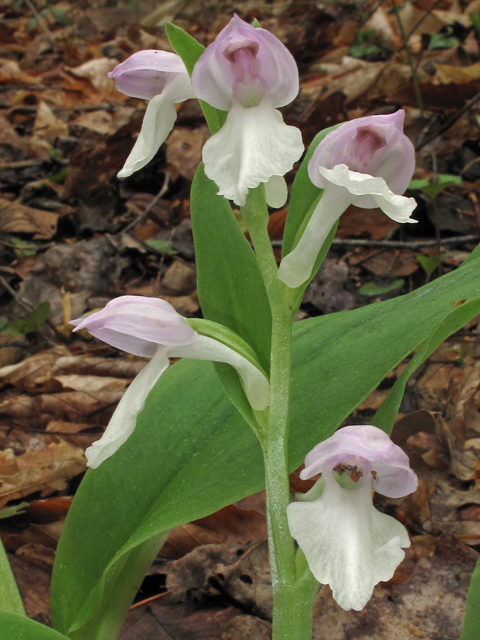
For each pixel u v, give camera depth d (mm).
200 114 392
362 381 128
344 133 109
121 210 341
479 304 113
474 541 162
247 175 106
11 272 291
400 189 114
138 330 111
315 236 113
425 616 144
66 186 344
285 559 116
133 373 235
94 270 288
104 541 130
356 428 105
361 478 107
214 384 143
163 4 755
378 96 390
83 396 223
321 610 147
